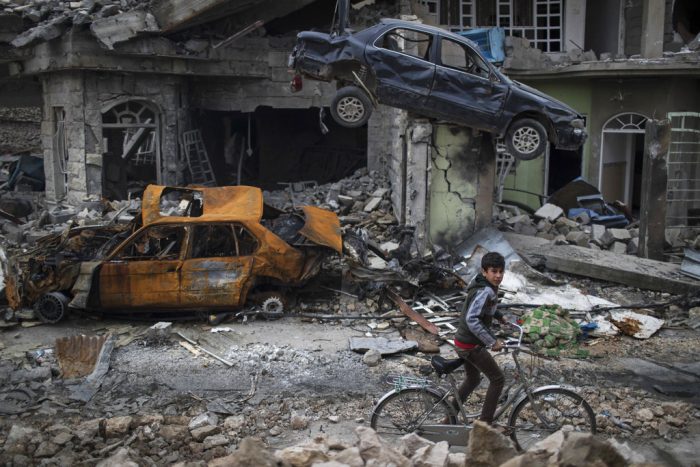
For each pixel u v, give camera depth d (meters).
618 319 9.62
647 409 7.01
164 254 9.61
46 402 7.23
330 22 17.34
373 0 17.45
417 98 11.78
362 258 10.30
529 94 11.76
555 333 8.95
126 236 10.22
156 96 16.84
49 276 9.65
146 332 9.10
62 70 16.23
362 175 17.17
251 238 9.93
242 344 8.94
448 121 12.11
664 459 6.05
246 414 7.05
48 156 17.69
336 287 10.74
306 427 6.79
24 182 19.62
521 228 14.06
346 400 7.38
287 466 4.31
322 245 9.82
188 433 6.59
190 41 16.06
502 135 11.95
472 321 5.64
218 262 9.49
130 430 6.65
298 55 11.83
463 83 11.75
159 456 6.20
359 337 9.23
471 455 4.30
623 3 17.67
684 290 10.93
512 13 18.05
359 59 11.65
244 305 9.91
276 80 17.44
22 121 27.11
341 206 15.41
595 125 17.16
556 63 17.19
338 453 4.48
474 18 18.00
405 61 11.68
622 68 15.68
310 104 17.56
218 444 6.36
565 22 17.91
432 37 11.88
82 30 15.34
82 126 16.16
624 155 17.92
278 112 21.39
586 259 11.87
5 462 5.97
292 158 21.44
